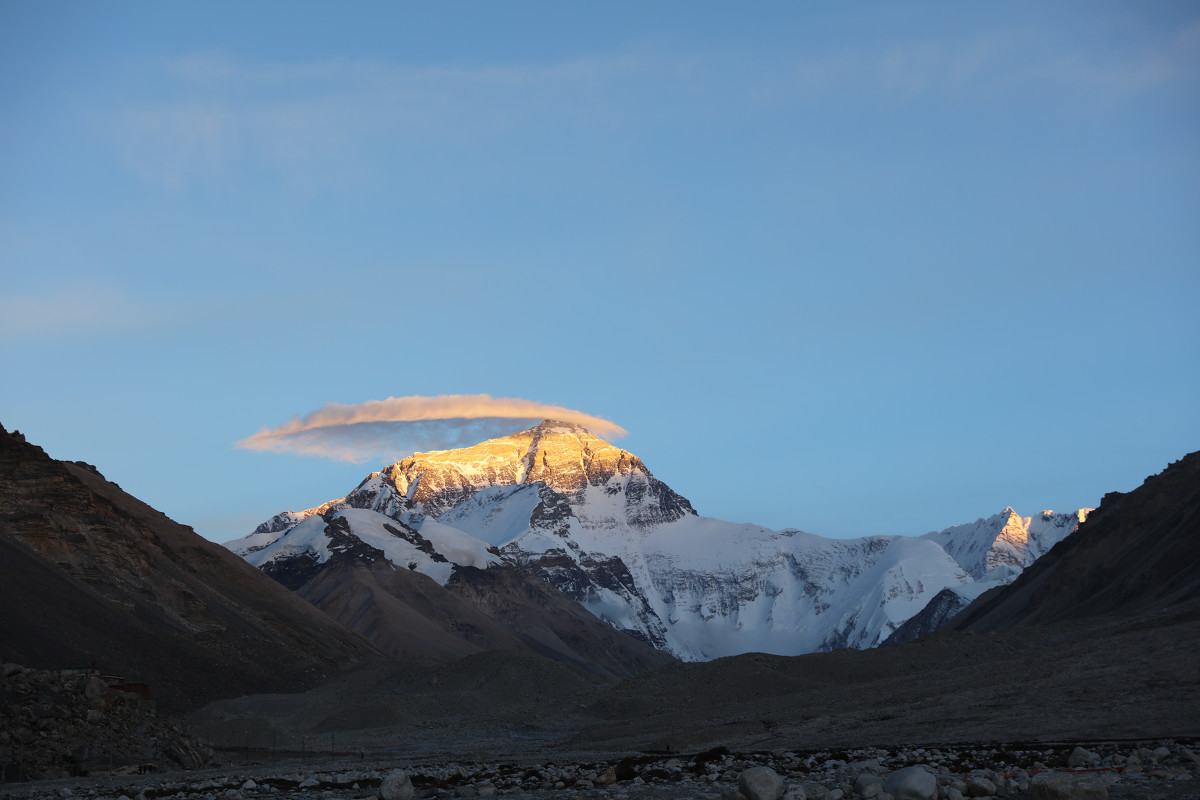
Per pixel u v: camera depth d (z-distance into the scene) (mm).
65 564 195375
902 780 31328
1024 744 66062
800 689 129500
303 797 43188
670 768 52562
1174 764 43344
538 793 40531
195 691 169500
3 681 68188
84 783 56469
